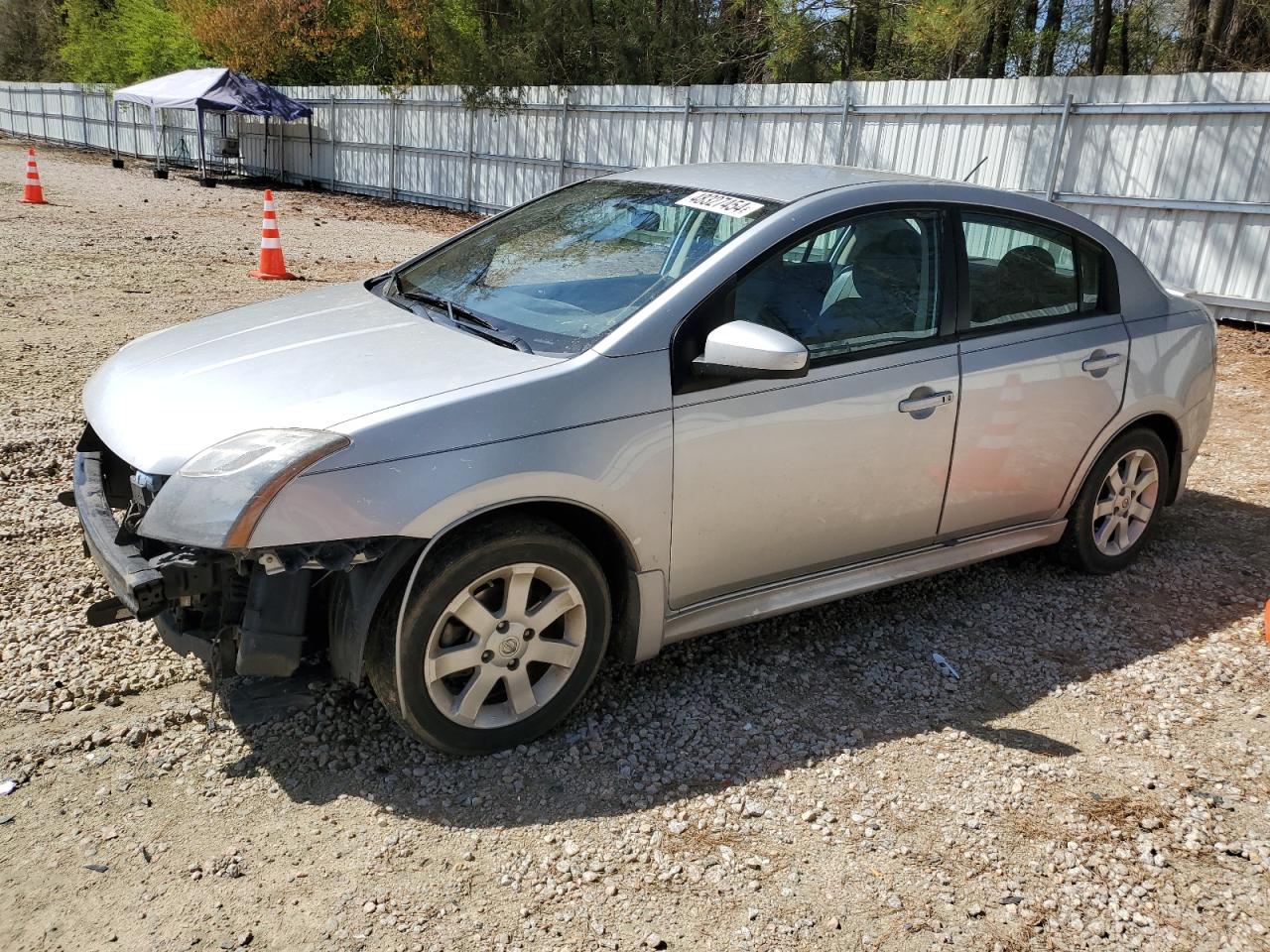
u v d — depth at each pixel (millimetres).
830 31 18219
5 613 3701
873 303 3557
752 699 3453
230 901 2428
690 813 2852
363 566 2787
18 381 6555
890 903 2562
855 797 2963
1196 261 10844
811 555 3561
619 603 3236
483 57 20344
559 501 2910
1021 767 3150
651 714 3326
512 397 2863
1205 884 2684
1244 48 13133
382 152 24703
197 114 25578
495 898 2496
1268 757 3262
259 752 2984
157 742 3004
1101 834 2854
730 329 3014
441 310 3549
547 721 3105
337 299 3879
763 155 15812
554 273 3549
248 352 3256
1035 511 4219
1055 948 2453
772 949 2395
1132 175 11234
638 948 2369
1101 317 4254
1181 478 4777
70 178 24266
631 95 18016
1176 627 4156
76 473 3275
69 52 40875
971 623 4113
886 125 13820
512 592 2928
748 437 3221
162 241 13961
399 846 2650
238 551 2566
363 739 3076
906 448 3605
